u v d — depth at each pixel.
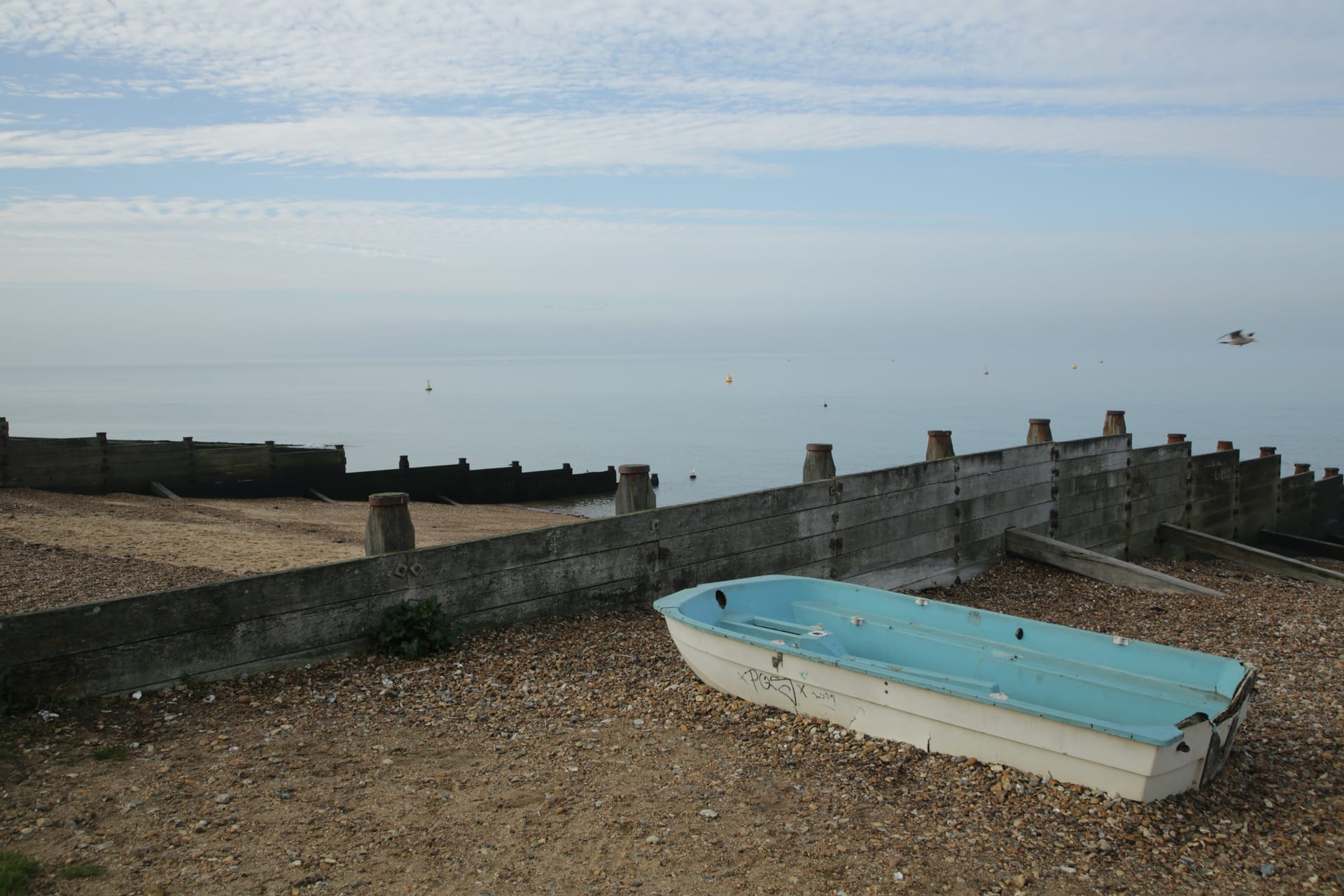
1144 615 12.86
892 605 8.88
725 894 4.84
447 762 6.44
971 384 118.50
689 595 8.70
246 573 12.02
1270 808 6.07
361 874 4.88
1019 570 15.00
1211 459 20.98
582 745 6.85
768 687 7.55
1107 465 17.48
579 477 32.19
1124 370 170.62
